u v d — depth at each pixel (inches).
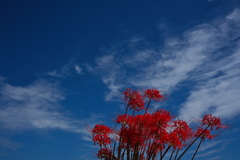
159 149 374.3
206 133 402.9
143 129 378.3
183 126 378.0
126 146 389.7
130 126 391.9
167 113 371.2
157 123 363.3
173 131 374.3
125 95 427.2
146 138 376.8
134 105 421.1
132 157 381.4
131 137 378.9
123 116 406.0
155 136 362.9
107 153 410.0
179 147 365.7
